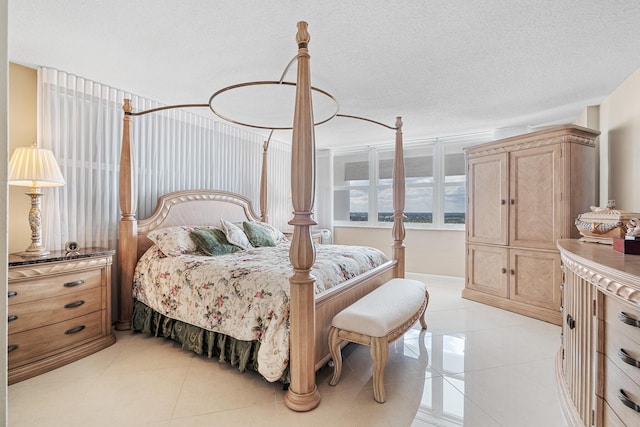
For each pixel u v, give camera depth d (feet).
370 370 7.35
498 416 5.67
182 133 12.10
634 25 6.36
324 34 6.71
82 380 6.74
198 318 7.63
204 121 12.98
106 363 7.49
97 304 8.23
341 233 19.61
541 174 10.69
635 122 8.80
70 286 7.60
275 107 11.35
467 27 6.46
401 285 8.57
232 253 10.21
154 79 9.27
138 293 9.23
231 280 7.27
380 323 6.17
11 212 8.25
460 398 6.22
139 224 10.01
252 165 15.49
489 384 6.73
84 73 8.90
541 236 10.69
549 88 9.76
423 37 6.84
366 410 5.82
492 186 12.22
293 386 5.89
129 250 9.37
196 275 7.91
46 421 5.42
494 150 12.12
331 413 5.72
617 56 7.73
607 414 4.11
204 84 9.59
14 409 5.74
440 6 5.78
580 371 4.96
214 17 6.19
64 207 8.91
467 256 13.25
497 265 12.05
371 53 7.54
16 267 6.63
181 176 12.05
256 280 6.96
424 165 17.03
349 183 19.49
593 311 4.48
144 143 10.82
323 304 6.73
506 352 8.23
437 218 16.65
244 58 7.93
